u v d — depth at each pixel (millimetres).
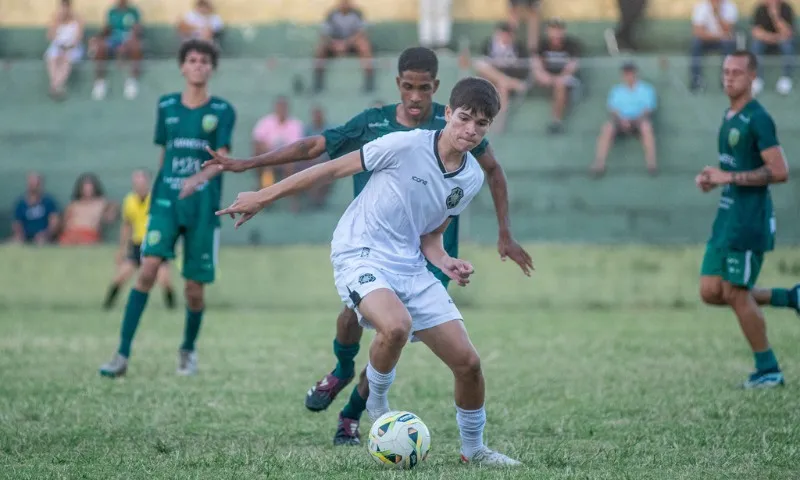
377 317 15188
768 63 53969
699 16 57594
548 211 52562
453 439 18062
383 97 56438
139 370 26359
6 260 48719
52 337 33812
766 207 23969
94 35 66125
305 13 66875
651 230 52344
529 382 24156
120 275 43406
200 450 16844
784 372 25656
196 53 25703
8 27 66625
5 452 16656
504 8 64625
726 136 24297
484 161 18578
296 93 56656
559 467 15531
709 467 15422
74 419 19516
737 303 23969
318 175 15555
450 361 15539
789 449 16562
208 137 25859
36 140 57312
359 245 16016
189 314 26047
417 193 15719
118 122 57969
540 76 53531
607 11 63969
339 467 15312
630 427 18781
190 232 25828
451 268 15773
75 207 53531
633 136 52500
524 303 45469
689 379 24516
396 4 65750
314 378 25031
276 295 46281
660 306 44688
